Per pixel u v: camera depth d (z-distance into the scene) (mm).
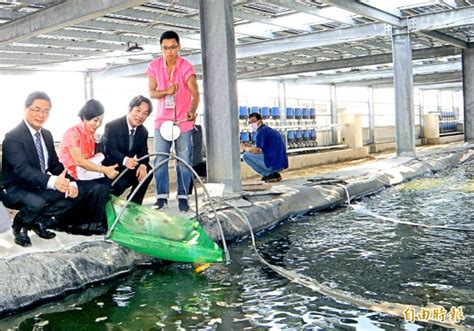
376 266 3633
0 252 3229
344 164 12648
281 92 17797
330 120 19859
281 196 5742
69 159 3746
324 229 4980
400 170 8898
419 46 12969
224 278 3455
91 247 3527
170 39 4414
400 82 10289
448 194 6938
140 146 4270
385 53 13141
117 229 3668
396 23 9695
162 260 3836
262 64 14242
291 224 5305
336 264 3719
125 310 2910
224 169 5680
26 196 3379
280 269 3625
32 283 3053
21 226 3430
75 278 3268
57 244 3484
